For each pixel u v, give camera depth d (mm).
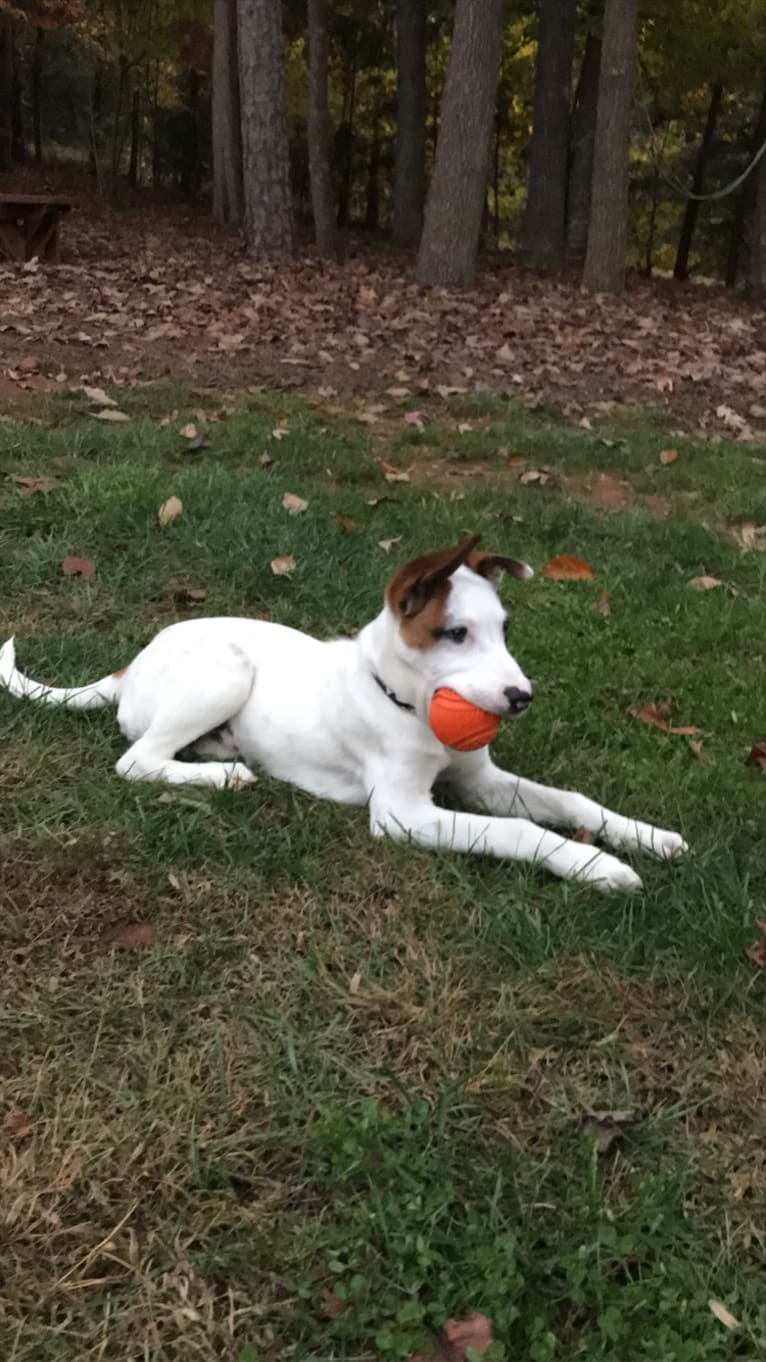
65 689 1545
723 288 7668
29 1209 922
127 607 1845
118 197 9367
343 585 1938
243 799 1373
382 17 9211
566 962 1172
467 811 1432
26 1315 862
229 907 1223
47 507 2115
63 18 7207
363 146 11352
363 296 4766
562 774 1495
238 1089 1027
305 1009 1107
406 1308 862
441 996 1127
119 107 9430
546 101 6758
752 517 2512
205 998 1111
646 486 2707
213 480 2279
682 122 10078
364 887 1257
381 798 1334
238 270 5316
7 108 9602
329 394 3322
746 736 1610
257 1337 860
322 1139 967
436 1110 1005
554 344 4254
